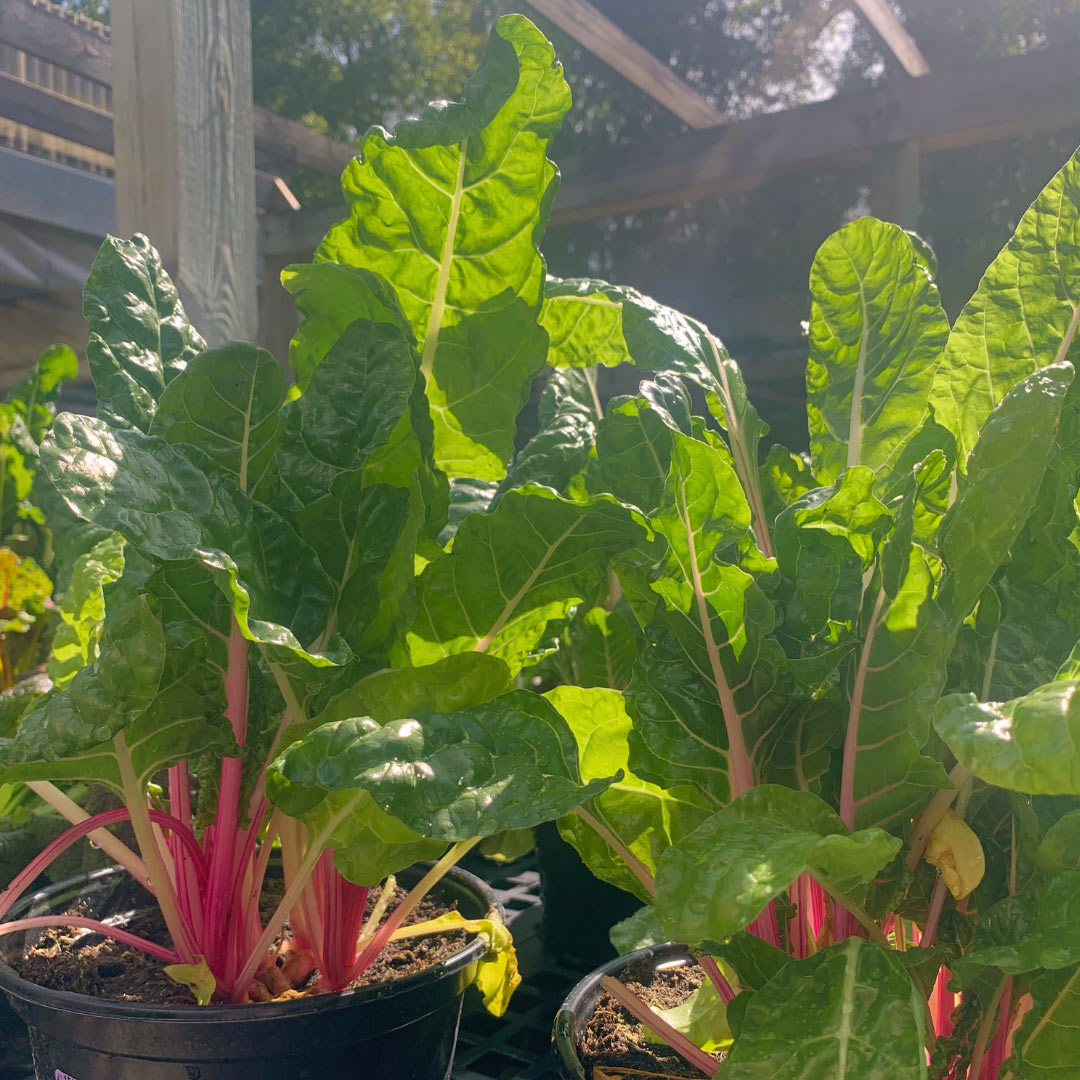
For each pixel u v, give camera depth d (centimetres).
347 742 64
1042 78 271
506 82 82
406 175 89
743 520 70
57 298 307
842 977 61
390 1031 80
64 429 66
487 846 149
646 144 330
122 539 110
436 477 88
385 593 81
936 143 298
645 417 80
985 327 81
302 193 411
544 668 146
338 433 81
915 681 64
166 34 165
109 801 124
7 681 152
